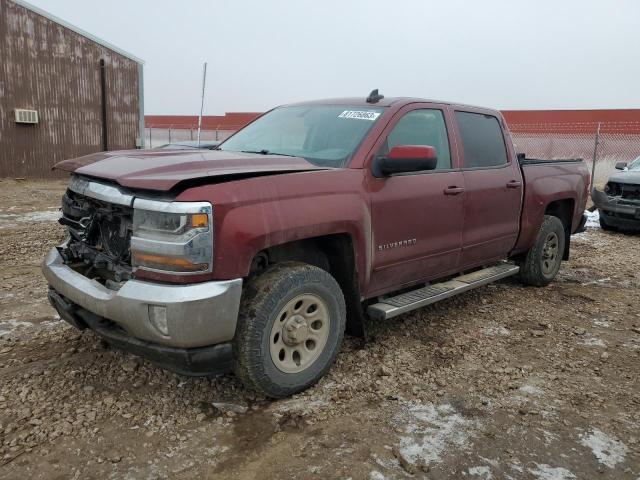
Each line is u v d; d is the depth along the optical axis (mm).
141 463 2791
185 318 2916
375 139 4020
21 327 4477
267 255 3531
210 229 2965
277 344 3369
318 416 3275
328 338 3637
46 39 16328
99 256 3453
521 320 5113
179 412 3273
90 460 2801
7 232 8336
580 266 7484
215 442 2992
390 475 2762
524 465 2885
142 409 3287
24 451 2852
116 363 3846
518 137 21578
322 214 3469
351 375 3814
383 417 3299
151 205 2992
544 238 5992
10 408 3240
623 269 7371
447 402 3512
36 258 6773
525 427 3252
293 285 3334
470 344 4469
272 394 3383
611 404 3570
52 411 3225
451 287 4754
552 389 3746
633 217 9883
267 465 2811
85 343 4172
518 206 5477
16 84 15859
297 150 4207
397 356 4152
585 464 2916
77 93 17328
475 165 4973
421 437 3104
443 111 4766
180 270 2943
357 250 3768
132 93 18891
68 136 17312
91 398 3383
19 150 16203
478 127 5152
